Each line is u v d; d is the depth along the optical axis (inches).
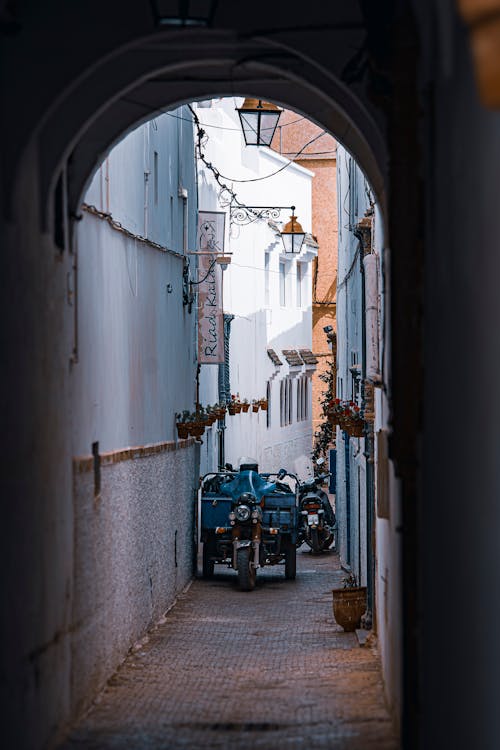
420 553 361.1
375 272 596.7
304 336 2034.9
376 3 400.5
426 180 345.1
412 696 366.6
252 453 1628.9
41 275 406.6
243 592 914.1
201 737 430.6
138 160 703.7
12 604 350.0
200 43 455.5
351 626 699.4
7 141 365.1
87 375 515.5
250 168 1641.2
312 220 2223.2
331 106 524.7
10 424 350.3
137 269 697.6
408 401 360.8
